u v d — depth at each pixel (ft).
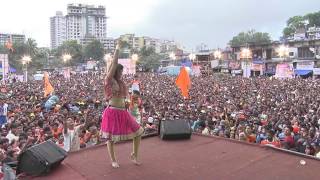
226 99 81.97
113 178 15.35
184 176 15.58
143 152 19.21
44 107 65.36
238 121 49.78
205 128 44.45
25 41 360.69
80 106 70.38
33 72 287.89
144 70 330.13
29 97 83.82
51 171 16.19
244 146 20.26
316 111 59.72
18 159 16.12
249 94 94.53
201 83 130.11
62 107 62.80
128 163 17.35
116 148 20.08
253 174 15.76
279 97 86.38
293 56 220.84
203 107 64.85
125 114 16.78
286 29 378.53
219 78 163.02
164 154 18.83
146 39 628.28
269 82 132.57
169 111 56.49
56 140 33.99
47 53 419.13
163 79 158.10
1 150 29.32
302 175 15.57
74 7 630.74
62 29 652.89
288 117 52.85
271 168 16.51
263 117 55.11
